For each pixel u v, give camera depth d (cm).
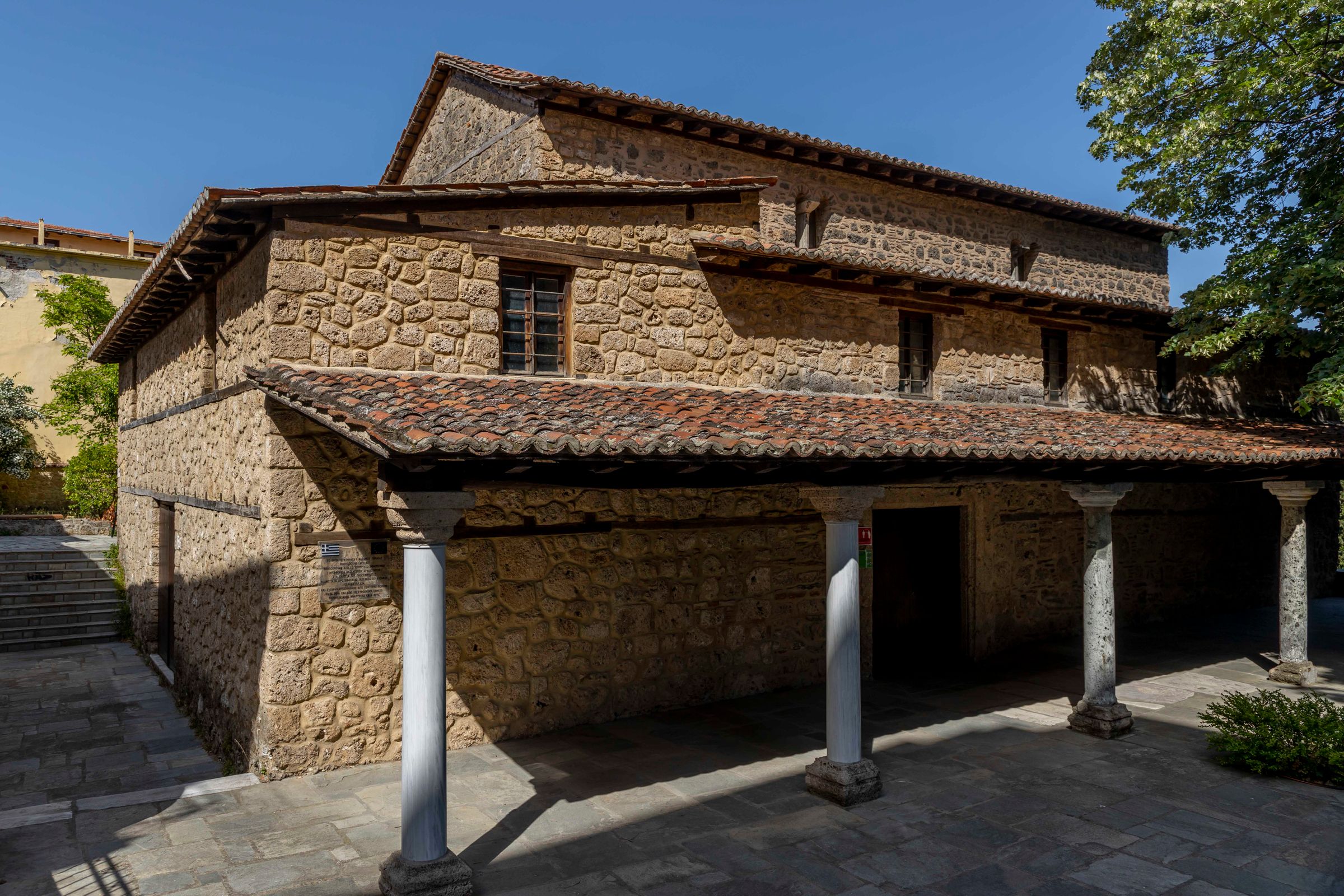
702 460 529
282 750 661
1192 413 1409
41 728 886
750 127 1063
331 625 683
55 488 2012
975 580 1123
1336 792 645
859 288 1029
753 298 952
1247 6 956
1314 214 1023
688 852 544
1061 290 1246
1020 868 521
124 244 2177
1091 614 806
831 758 639
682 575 880
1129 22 1096
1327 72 977
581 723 813
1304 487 974
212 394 842
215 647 827
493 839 563
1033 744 769
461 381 717
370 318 717
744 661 922
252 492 705
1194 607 1453
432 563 489
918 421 775
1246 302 1041
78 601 1412
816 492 637
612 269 853
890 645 1163
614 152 1018
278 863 523
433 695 485
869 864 527
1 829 571
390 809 605
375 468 705
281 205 677
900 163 1182
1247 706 730
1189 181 1102
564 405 631
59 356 2033
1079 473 766
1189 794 645
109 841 553
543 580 793
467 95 1153
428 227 749
